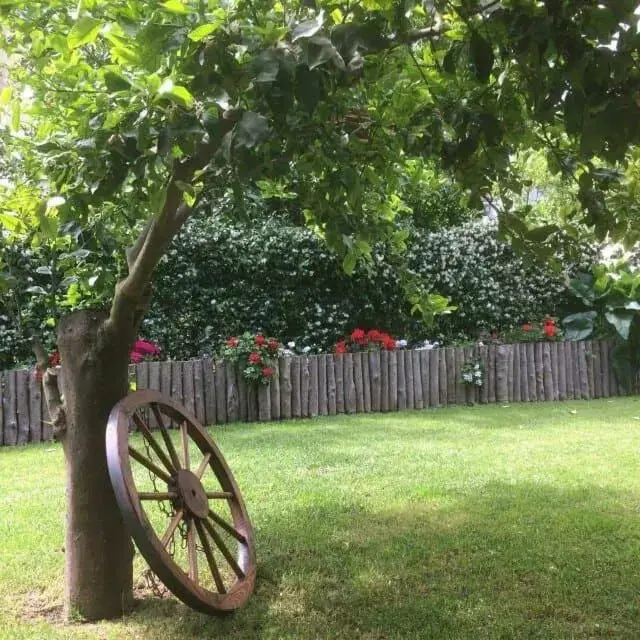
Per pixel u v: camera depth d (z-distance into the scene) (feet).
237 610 8.27
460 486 13.69
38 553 10.27
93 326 8.20
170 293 26.09
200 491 8.45
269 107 5.53
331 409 24.50
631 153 7.54
